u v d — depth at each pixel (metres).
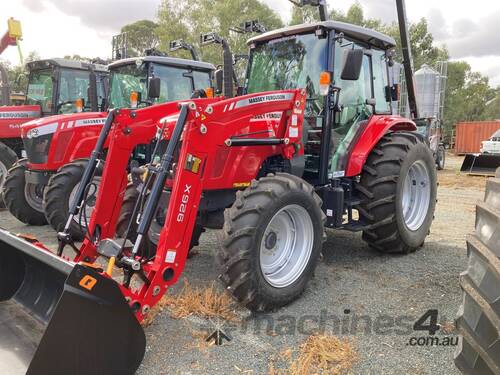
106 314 2.19
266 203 2.96
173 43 8.38
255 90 4.51
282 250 3.31
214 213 3.66
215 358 2.53
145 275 2.64
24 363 2.40
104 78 7.71
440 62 15.52
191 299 3.17
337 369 2.39
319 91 4.03
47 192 4.93
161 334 2.79
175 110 3.64
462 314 1.70
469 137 22.28
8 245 3.04
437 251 4.59
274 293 3.06
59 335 2.08
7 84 8.02
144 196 2.86
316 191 4.02
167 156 2.71
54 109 7.21
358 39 4.35
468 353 1.71
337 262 4.20
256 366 2.45
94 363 2.18
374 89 4.63
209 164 2.94
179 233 2.74
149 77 6.56
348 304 3.25
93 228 3.23
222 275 2.96
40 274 3.00
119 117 3.34
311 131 4.09
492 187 1.84
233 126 3.11
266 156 3.63
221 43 5.95
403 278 3.77
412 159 4.25
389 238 4.21
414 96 6.75
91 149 5.47
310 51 4.12
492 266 1.59
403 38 6.43
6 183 5.95
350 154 4.13
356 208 4.26
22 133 5.63
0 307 3.03
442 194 8.82
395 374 2.37
